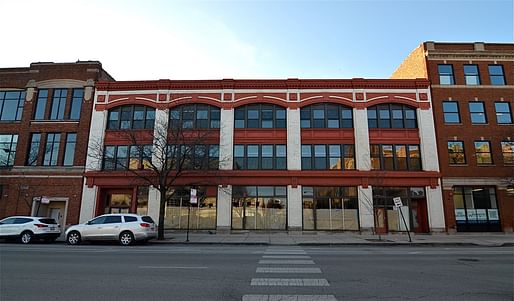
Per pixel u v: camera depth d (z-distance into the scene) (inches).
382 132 1103.0
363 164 1067.9
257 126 1120.2
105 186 1084.5
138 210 1074.7
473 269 399.9
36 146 1138.7
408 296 268.7
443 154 1074.7
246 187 1070.4
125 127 1139.9
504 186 1056.2
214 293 274.2
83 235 744.3
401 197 1063.6
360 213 1034.1
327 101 1120.8
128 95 1151.6
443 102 1119.6
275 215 1052.5
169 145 935.7
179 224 1053.2
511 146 1085.1
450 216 1033.5
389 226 1047.6
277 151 1098.1
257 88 1138.0
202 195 1061.8
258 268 395.2
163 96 1141.7
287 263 438.3
